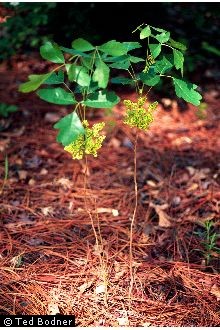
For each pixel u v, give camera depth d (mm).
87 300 1202
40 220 1461
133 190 1599
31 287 1227
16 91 2119
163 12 2441
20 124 1920
